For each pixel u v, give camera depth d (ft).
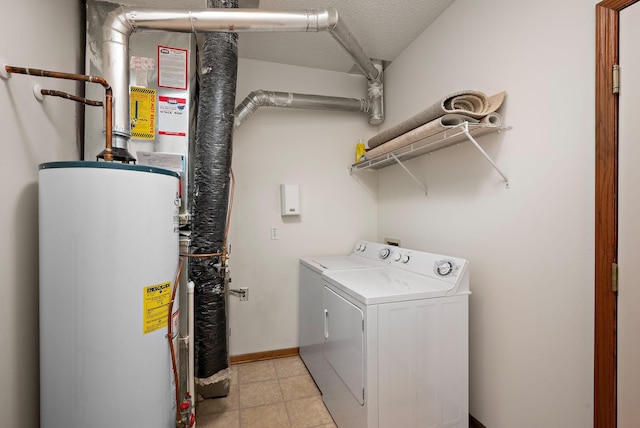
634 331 3.24
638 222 3.21
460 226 5.85
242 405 6.20
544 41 4.17
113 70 4.09
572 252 3.83
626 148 3.31
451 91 6.02
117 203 3.22
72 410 3.17
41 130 3.77
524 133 4.47
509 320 4.75
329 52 7.80
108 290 3.19
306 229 8.63
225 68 5.32
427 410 4.71
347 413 5.05
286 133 8.44
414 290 4.80
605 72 3.44
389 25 6.73
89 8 4.82
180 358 4.58
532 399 4.36
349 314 4.97
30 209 3.56
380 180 9.12
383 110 8.68
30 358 3.59
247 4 5.86
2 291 3.16
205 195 5.25
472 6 5.48
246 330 8.12
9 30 3.21
